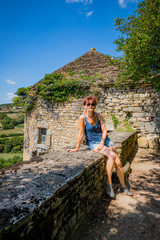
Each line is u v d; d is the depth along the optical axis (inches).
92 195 93.7
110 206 98.6
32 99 372.8
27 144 408.5
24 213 39.9
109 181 106.3
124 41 191.6
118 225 81.4
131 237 73.4
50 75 356.8
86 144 135.9
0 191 49.9
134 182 133.2
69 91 328.2
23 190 51.4
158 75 192.5
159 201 103.8
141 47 162.7
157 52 161.5
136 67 182.2
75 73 369.7
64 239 63.5
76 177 67.7
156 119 261.0
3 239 33.6
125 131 252.4
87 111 112.9
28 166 76.5
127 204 100.3
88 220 84.6
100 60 390.3
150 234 75.3
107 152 106.9
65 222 62.9
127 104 281.0
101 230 77.5
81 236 73.1
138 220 85.4
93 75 336.5
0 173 65.8
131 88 277.9
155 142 249.8
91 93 309.3
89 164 84.7
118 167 109.3
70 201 66.1
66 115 334.3
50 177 63.7
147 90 267.3
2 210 40.1
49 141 354.0
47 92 340.8
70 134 328.8
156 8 171.0
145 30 169.2
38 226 44.8
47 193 50.9
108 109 295.0
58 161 87.4
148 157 208.7
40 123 369.7
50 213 51.0
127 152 196.2
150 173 152.4
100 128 118.8
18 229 37.5
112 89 292.4
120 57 222.1
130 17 200.7
